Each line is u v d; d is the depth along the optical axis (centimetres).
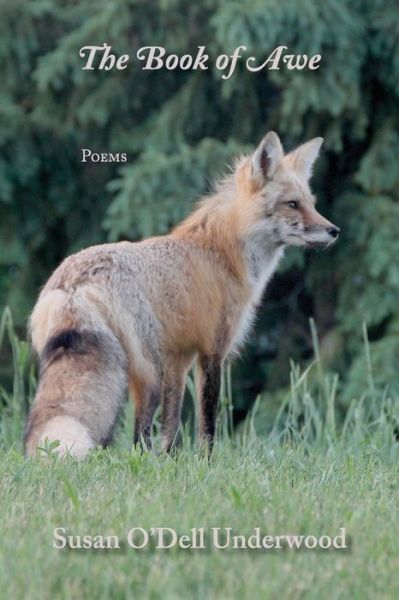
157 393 1122
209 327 1186
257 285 1235
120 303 1088
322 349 2159
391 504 862
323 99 2086
